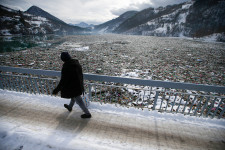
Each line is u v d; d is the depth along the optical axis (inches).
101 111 132.2
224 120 120.4
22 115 123.6
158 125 115.2
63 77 101.0
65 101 146.9
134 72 458.6
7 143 92.6
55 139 95.8
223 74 457.1
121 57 755.4
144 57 769.6
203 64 621.0
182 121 120.6
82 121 117.4
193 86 115.3
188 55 876.0
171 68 525.7
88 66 544.4
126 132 106.2
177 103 229.8
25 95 159.5
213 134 106.7
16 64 551.2
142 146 93.4
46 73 144.7
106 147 90.8
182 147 93.9
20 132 101.1
